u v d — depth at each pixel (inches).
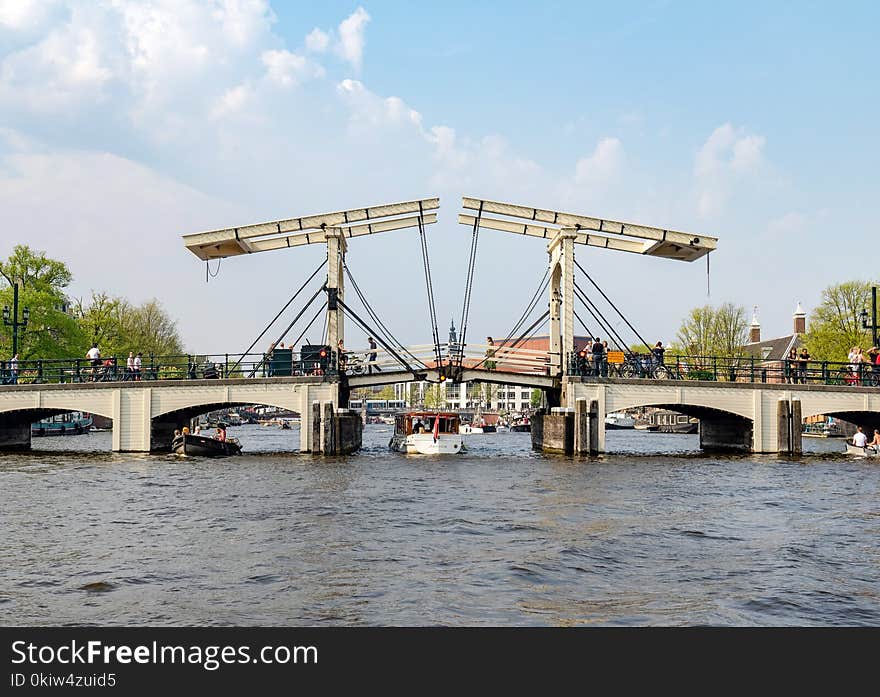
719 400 1300.4
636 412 3882.9
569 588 424.5
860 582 443.2
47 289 1866.4
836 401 1321.4
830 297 2101.4
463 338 1344.7
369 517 641.6
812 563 488.1
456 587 422.0
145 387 1263.5
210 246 1312.7
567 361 1309.1
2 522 616.7
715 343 2458.2
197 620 369.1
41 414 1481.3
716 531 592.7
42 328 1833.2
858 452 1317.7
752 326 3555.6
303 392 1263.5
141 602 394.9
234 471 1018.1
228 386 1261.1
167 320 2849.4
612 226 1322.6
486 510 682.8
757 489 848.3
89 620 369.4
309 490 814.5
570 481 915.4
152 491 802.2
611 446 1787.6
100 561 479.8
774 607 395.5
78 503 716.7
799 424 1306.6
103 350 2213.3
